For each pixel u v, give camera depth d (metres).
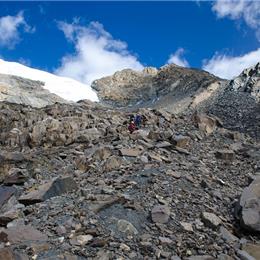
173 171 19.92
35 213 15.40
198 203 16.62
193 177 19.78
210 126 33.38
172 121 35.34
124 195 15.88
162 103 178.75
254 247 13.79
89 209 14.86
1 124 37.00
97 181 18.78
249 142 30.75
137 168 20.41
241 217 15.36
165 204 15.94
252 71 112.31
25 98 151.38
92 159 23.14
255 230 14.82
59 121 33.16
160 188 17.50
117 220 14.13
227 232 14.60
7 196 17.62
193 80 199.62
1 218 15.02
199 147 27.00
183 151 24.81
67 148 28.45
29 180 21.44
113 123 34.91
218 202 17.38
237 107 77.12
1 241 12.55
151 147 24.86
